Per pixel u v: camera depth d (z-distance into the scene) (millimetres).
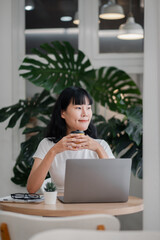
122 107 3670
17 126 3943
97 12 4023
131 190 3734
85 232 1129
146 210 1615
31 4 4055
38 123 3977
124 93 3766
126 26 3975
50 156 2258
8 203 2037
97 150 2316
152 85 1625
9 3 3963
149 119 1626
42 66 3656
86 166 1954
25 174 3727
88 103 2662
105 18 4016
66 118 2646
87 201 2018
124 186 2029
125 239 1124
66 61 3635
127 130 3281
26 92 4012
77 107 2617
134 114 3455
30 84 4012
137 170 3451
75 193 1987
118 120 3619
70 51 3629
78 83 3666
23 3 4035
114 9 3990
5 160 3896
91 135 2777
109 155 2598
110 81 3697
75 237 1122
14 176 3748
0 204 2012
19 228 1487
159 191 1603
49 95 3760
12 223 1496
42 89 4012
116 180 2008
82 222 1438
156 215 1603
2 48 3965
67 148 2250
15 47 4000
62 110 2664
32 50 3582
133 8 4004
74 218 1437
